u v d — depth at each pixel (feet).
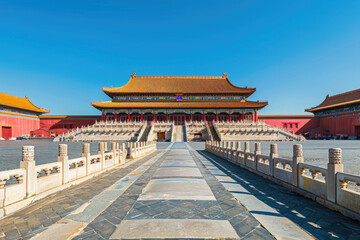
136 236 14.25
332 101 237.25
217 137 164.86
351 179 17.57
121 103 239.50
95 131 182.09
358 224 16.24
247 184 29.40
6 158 61.31
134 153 61.87
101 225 16.01
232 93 244.22
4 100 218.59
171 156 67.51
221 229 15.28
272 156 32.22
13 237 14.29
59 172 26.81
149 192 25.02
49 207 20.10
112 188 27.09
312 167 22.89
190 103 239.91
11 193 19.38
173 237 14.12
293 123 250.57
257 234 14.60
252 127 184.03
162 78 282.56
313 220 17.03
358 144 124.98
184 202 21.26
